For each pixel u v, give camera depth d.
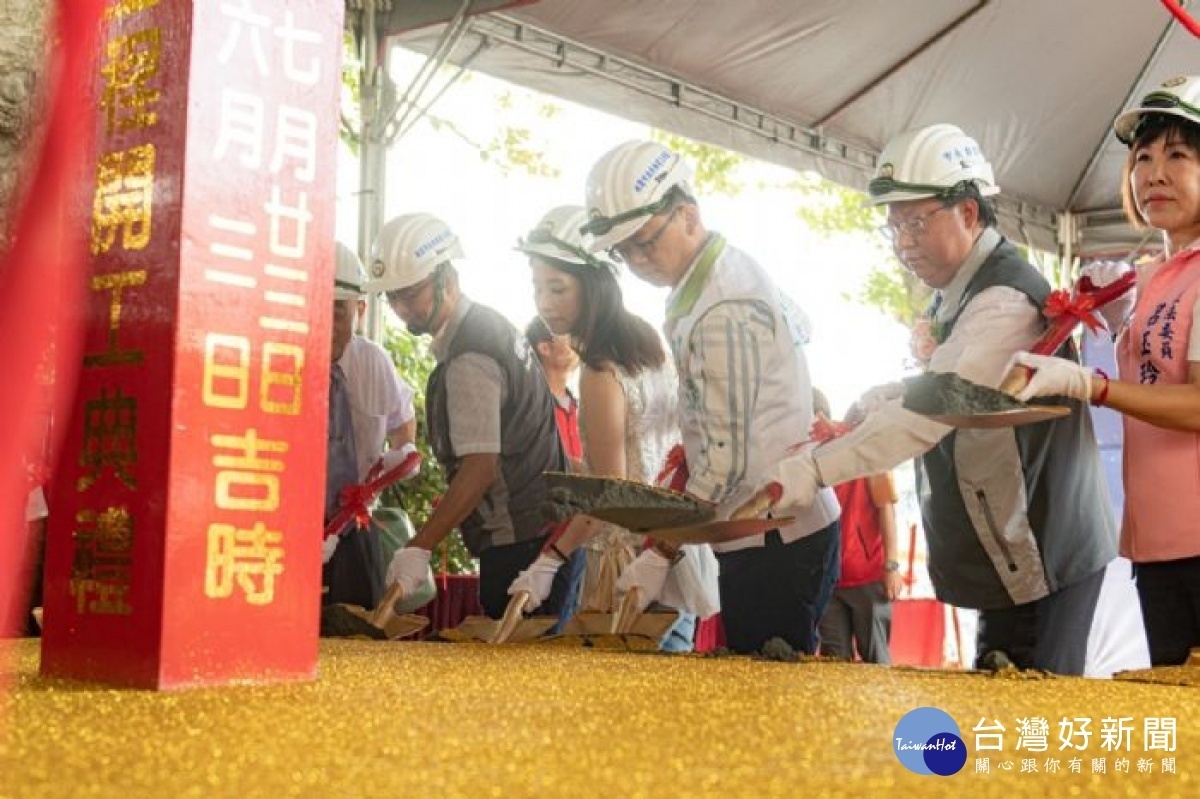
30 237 0.75
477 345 3.47
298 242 1.70
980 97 6.91
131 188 1.64
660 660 2.24
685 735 1.13
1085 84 6.93
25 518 0.77
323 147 1.73
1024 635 2.72
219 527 1.62
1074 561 2.68
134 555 1.60
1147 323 2.42
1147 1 6.38
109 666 1.61
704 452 2.79
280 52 1.69
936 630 6.76
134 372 1.62
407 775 0.92
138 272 1.62
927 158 2.76
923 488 2.83
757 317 2.79
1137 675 1.97
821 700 1.46
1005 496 2.64
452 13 5.52
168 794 0.85
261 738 1.10
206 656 1.60
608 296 3.40
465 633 3.15
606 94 6.05
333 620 3.24
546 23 5.77
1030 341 2.68
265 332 1.66
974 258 2.78
